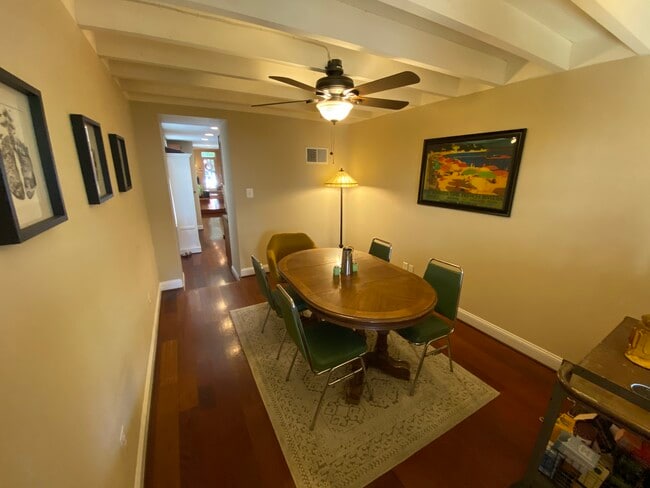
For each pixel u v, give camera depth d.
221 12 1.25
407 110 3.27
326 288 1.92
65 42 1.15
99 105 1.66
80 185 1.13
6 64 0.70
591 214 1.91
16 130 0.68
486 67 2.12
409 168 3.36
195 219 5.27
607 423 1.18
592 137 1.85
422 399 1.90
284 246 3.30
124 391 1.38
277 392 1.96
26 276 0.67
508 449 1.58
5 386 0.56
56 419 0.74
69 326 0.88
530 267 2.29
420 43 1.77
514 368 2.22
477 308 2.77
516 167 2.26
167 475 1.44
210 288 3.71
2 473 0.53
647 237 1.70
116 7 1.37
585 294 2.00
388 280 2.05
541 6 1.48
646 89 1.61
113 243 1.53
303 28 1.40
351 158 4.39
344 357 1.67
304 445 1.58
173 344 2.52
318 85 1.67
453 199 2.84
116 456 1.16
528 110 2.16
